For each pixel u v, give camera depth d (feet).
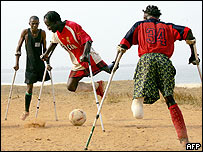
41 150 17.63
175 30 18.80
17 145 19.10
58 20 24.77
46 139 21.01
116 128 25.05
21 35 31.78
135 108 18.35
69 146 18.67
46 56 28.71
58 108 40.65
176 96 43.11
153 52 18.51
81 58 23.72
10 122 29.99
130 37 18.95
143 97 18.30
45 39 31.71
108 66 26.32
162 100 41.78
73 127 25.81
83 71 26.09
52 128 25.54
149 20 19.36
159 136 21.66
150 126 25.98
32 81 31.37
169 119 30.12
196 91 52.60
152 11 19.62
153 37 18.65
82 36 24.50
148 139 20.63
